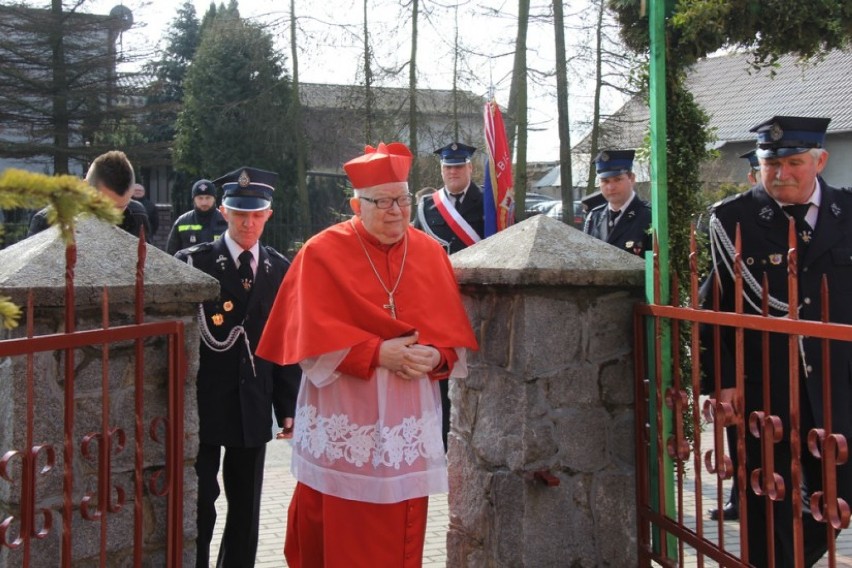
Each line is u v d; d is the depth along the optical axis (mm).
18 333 2896
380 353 3291
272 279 4219
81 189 1818
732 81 16656
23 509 2410
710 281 3670
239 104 22875
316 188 23109
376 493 3309
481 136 19031
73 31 24719
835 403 3340
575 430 3539
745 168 12195
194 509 3301
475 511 3797
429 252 3604
